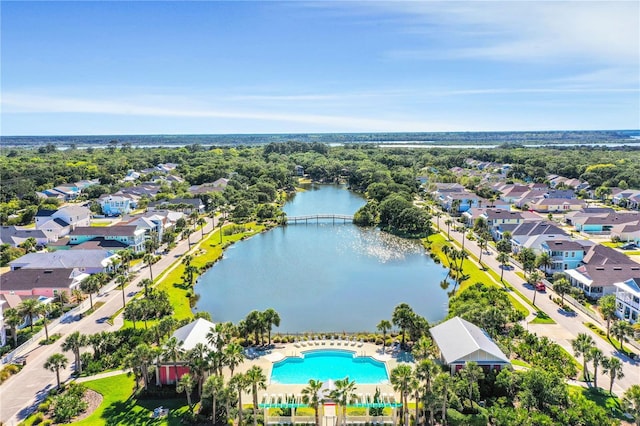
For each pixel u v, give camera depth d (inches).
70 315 3799.2
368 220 7583.7
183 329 2984.7
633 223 6127.0
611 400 2486.5
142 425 2386.8
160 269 5036.9
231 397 2273.6
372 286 4783.5
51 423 2393.0
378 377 2908.5
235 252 6117.1
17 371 2920.8
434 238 6446.9
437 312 4082.2
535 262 4677.7
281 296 4520.2
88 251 5009.8
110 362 3009.4
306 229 7401.6
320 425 2396.7
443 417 2315.5
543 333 3361.2
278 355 3161.9
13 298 3892.7
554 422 2250.2
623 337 3043.8
